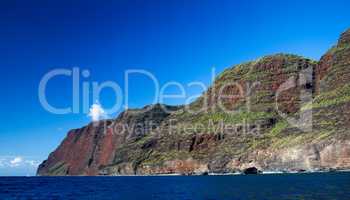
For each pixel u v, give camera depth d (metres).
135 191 133.50
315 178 157.50
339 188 106.25
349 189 102.25
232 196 100.88
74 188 161.62
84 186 177.12
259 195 99.44
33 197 116.94
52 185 193.75
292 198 88.38
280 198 89.81
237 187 131.88
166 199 100.56
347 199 81.50
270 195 97.75
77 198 110.94
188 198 100.88
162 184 173.88
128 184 185.50
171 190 132.50
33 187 175.00
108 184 192.38
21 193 134.12
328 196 88.31
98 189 150.25
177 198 102.12
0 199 112.31
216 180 189.25
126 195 116.94
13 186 187.38
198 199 97.25
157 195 113.44
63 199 108.56
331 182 129.88
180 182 186.75
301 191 103.38
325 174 189.00
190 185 157.00
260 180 165.75
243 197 96.94
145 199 102.50
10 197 117.81
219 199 95.12
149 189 141.62
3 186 187.62
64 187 171.38
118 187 161.62
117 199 104.62
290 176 187.12
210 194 109.81
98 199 106.38
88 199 106.94
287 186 123.00
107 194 123.00
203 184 159.75
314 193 96.12
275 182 146.25
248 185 138.25
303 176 179.62
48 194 127.88
